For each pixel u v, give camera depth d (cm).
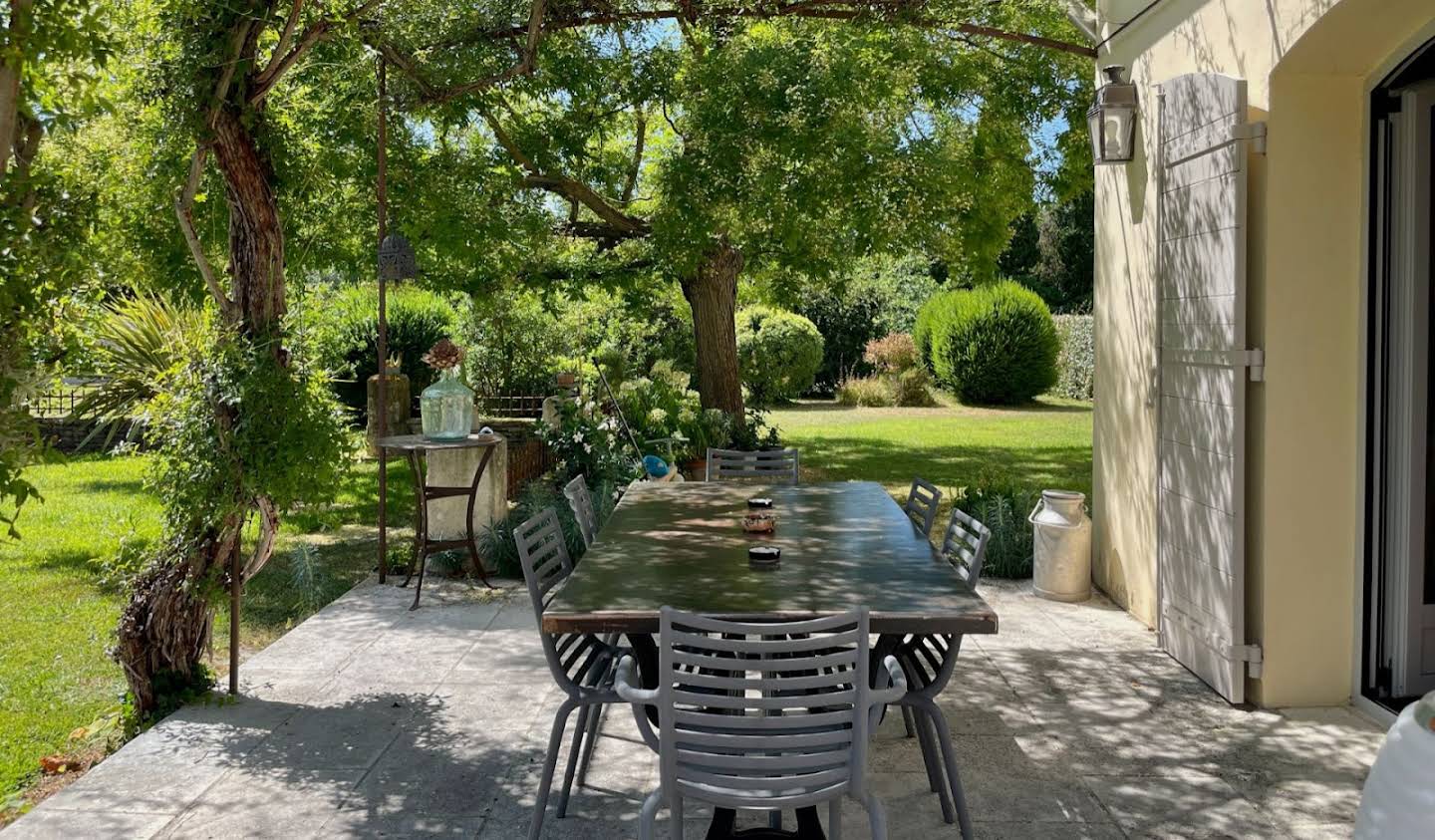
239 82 432
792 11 717
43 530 816
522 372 1375
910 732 403
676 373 1495
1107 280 614
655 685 350
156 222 730
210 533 437
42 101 320
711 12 724
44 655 524
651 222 993
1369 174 412
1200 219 456
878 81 880
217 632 566
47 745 414
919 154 894
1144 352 550
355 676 478
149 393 1055
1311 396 420
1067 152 984
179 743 397
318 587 636
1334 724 409
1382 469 420
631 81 934
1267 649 426
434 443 616
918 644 363
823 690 326
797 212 884
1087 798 347
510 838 324
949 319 1942
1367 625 425
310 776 368
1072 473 1113
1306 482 422
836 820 275
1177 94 480
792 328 2003
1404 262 411
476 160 920
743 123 871
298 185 595
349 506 931
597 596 307
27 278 307
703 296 1068
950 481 1059
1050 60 938
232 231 442
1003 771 369
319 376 445
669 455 878
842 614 249
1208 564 454
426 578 671
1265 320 417
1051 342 1903
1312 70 407
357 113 822
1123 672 477
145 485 434
